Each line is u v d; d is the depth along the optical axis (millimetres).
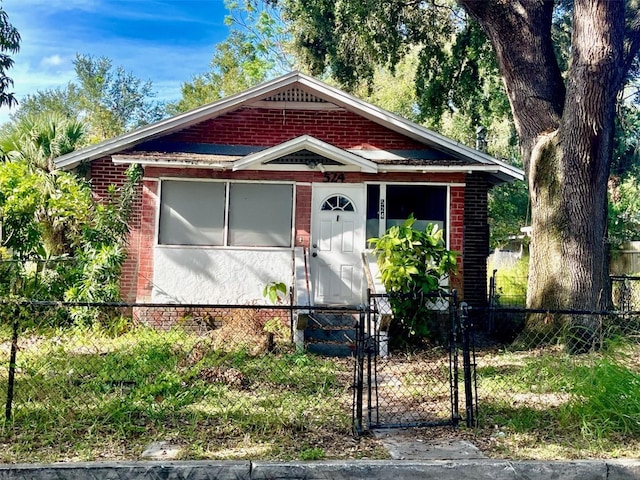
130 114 46812
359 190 11617
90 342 8711
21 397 5562
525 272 21375
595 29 8953
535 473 4203
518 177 11625
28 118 14758
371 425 5145
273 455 4430
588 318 9156
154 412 5367
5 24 12398
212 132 12180
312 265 11445
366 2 16422
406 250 10039
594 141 9305
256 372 7402
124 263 12016
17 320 5160
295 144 10641
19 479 3979
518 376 7234
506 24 10695
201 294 11117
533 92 10578
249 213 11469
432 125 21062
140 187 12305
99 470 4035
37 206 11805
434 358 8953
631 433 4957
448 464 4219
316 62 19719
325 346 9242
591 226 9523
